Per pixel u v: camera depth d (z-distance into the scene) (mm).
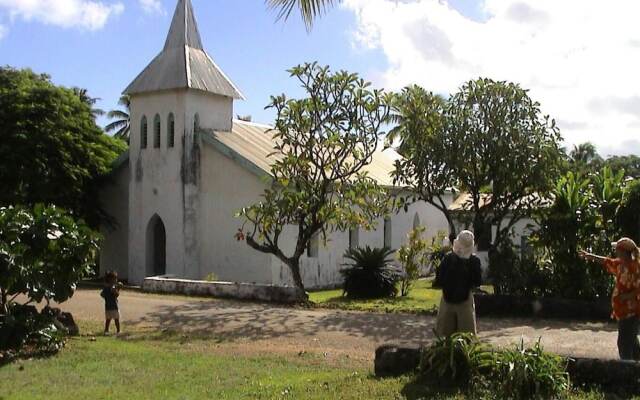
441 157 18641
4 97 26438
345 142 20516
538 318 15758
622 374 7781
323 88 20422
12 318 11281
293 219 20953
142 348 11727
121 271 29781
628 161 54906
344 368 9977
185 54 27875
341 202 21453
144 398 8164
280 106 20484
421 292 24547
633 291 9180
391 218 32344
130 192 28375
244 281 25812
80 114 28719
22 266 11195
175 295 20438
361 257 22547
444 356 8328
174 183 27125
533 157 18297
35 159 25766
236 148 26422
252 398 8062
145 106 28062
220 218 26578
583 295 16281
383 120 20609
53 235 11797
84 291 22125
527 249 18234
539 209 17406
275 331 13867
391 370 8977
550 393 7543
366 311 17219
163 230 28766
